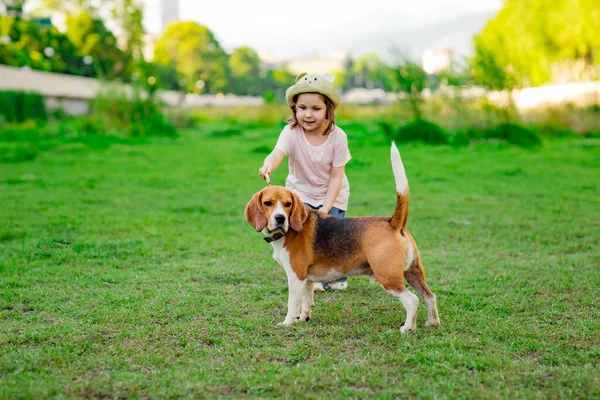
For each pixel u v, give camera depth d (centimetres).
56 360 335
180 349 355
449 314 421
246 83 9612
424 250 630
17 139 2022
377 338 371
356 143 1755
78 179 1130
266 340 371
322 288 493
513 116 1809
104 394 293
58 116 3256
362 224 389
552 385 297
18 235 671
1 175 1175
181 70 7500
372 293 484
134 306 438
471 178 1134
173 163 1400
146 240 657
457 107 1914
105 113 2370
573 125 2038
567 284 490
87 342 363
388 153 1536
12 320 409
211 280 517
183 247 630
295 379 306
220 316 420
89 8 4547
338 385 301
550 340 366
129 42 4294
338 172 481
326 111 468
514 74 1825
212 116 3734
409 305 374
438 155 1492
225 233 703
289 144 472
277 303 452
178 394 290
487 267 555
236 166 1347
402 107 1984
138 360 336
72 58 5016
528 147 1639
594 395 285
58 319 411
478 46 1819
